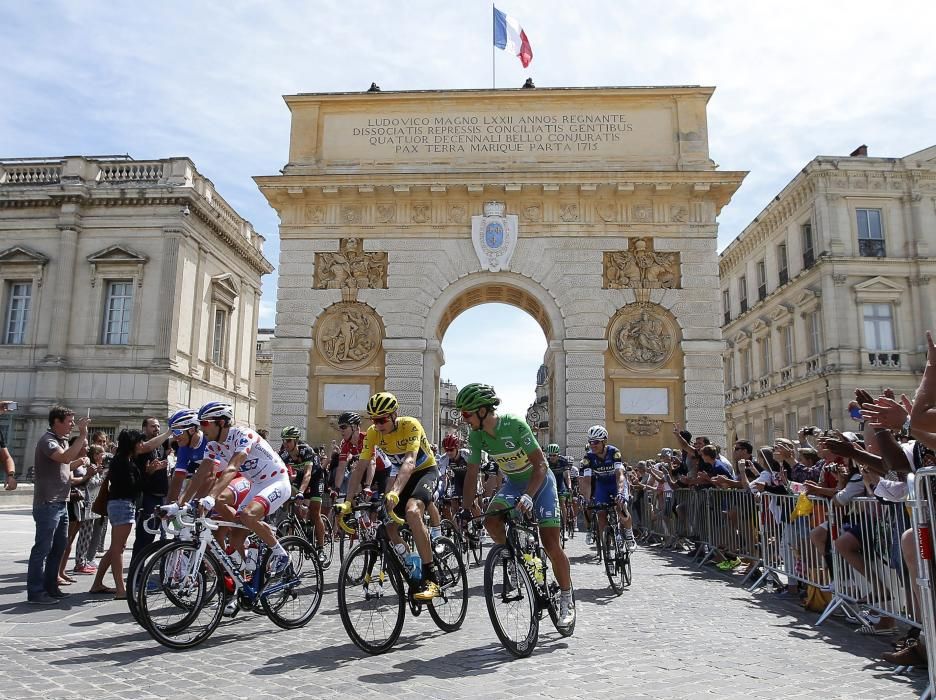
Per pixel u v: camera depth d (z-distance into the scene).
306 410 24.08
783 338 39.28
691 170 24.55
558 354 24.14
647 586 10.76
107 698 5.20
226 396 38.59
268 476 7.66
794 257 37.56
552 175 24.41
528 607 6.71
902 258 33.66
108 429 31.98
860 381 32.78
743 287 45.91
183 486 9.34
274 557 7.45
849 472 8.73
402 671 5.95
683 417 23.73
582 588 10.47
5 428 31.41
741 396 45.31
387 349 24.17
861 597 7.73
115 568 9.25
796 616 8.53
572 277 24.47
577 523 22.25
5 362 32.66
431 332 24.33
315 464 13.02
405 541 7.28
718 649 6.80
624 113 25.44
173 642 6.62
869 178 34.34
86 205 33.41
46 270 33.22
